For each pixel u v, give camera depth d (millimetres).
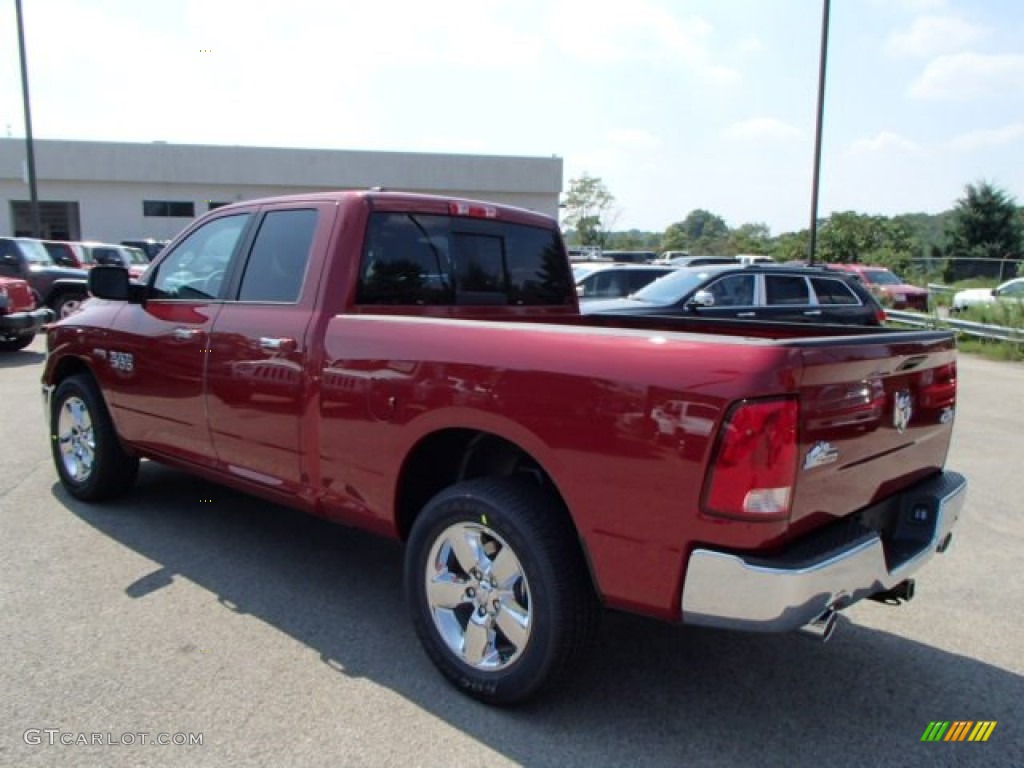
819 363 2496
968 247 47719
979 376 13516
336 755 2764
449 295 4266
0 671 3230
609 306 10766
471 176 45500
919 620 4004
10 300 12156
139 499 5504
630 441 2607
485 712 3064
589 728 2986
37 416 8047
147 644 3498
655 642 3727
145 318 4668
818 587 2484
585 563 2906
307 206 3982
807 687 3338
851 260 45500
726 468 2416
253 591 4105
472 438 3316
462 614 3205
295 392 3723
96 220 44000
